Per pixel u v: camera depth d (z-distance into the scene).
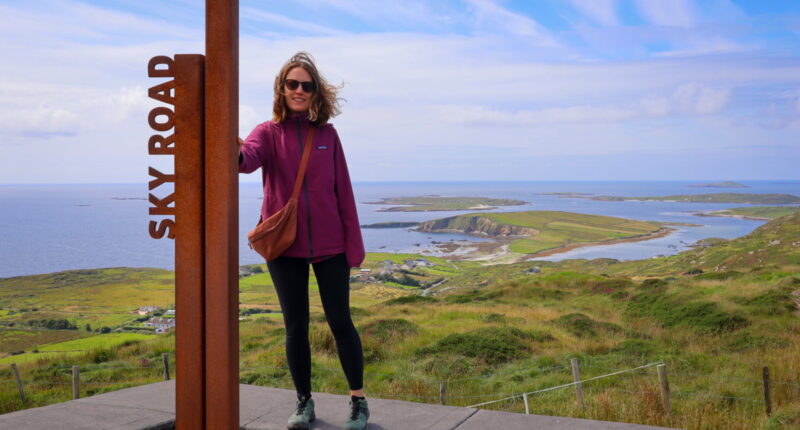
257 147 1.83
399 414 2.20
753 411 8.14
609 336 15.46
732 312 16.61
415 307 24.83
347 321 2.02
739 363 11.47
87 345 40.97
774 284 20.45
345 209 2.02
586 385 9.95
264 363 11.45
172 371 12.80
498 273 109.19
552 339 14.53
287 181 1.90
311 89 1.91
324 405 2.32
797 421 7.33
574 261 131.62
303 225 1.90
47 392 11.36
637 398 8.52
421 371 11.47
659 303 20.33
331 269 1.97
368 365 12.28
